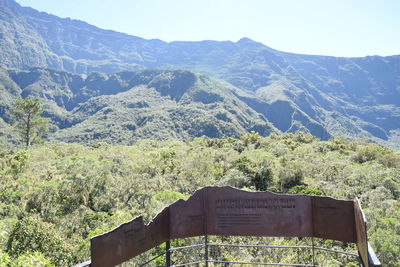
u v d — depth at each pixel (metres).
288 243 9.44
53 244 9.23
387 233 10.52
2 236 9.29
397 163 27.77
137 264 7.94
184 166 23.03
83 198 15.62
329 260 8.07
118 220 12.66
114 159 24.67
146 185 17.66
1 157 27.27
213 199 4.57
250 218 4.43
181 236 4.39
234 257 8.01
